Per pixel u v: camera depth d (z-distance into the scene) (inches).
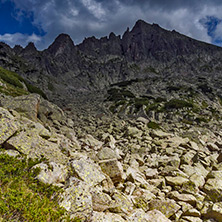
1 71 2166.6
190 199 346.0
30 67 5536.4
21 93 1676.9
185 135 1333.7
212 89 5187.0
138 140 1090.1
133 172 472.4
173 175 496.7
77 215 233.1
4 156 294.7
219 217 285.7
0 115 414.6
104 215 245.0
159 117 2625.5
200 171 553.3
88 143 865.5
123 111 2906.0
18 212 193.9
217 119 2960.1
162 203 328.2
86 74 7367.1
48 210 213.6
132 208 295.1
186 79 6501.0
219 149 989.2
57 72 6476.4
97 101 3971.5
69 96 4877.0
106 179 381.4
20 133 413.1
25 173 274.1
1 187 225.8
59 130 1044.5
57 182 298.4
